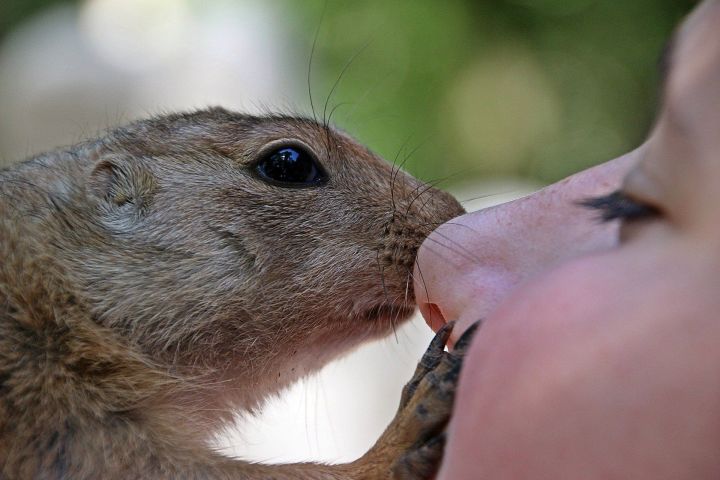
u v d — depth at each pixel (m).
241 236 0.25
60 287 0.25
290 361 0.26
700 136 0.13
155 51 0.60
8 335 0.24
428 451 0.21
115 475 0.24
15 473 0.23
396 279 0.25
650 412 0.12
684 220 0.13
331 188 0.26
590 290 0.14
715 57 0.13
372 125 0.58
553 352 0.13
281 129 0.26
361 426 0.37
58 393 0.24
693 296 0.12
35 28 0.70
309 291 0.25
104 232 0.25
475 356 0.15
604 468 0.12
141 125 0.27
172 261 0.25
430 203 0.26
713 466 0.12
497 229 0.21
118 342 0.25
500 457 0.13
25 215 0.25
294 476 0.23
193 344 0.25
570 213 0.20
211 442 0.26
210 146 0.26
